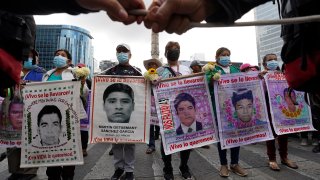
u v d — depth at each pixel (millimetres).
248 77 4266
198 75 4102
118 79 4062
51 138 3422
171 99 4012
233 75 4207
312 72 1017
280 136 4922
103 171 4688
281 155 4934
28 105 3473
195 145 3961
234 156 4414
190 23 826
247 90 4234
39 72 4449
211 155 5875
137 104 4035
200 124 4016
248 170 4637
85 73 3717
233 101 4156
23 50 1091
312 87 1095
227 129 4070
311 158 5414
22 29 1069
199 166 4945
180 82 4055
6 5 820
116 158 4043
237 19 883
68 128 3436
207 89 4090
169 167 4086
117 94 4023
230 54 4586
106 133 3947
